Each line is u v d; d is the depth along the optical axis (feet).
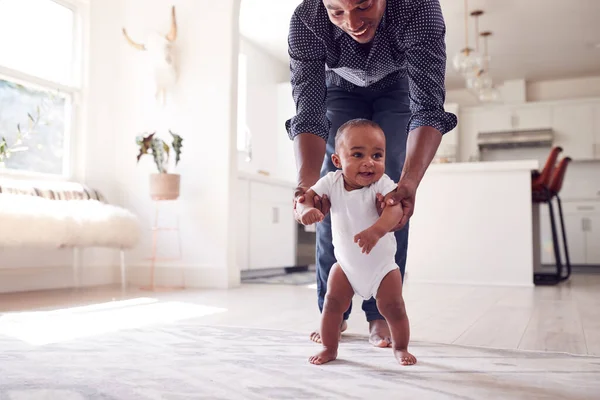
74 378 4.01
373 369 4.33
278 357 4.78
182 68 13.42
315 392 3.65
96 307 8.63
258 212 16.80
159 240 13.29
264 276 17.44
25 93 12.28
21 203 9.87
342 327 6.00
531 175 15.02
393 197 4.08
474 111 27.61
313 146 5.00
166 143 13.25
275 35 21.38
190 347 5.24
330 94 5.98
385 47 5.07
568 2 18.35
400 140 5.82
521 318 7.74
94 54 13.61
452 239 14.89
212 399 3.48
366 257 4.42
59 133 13.03
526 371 4.30
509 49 22.99
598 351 5.24
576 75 26.58
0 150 10.68
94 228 10.82
